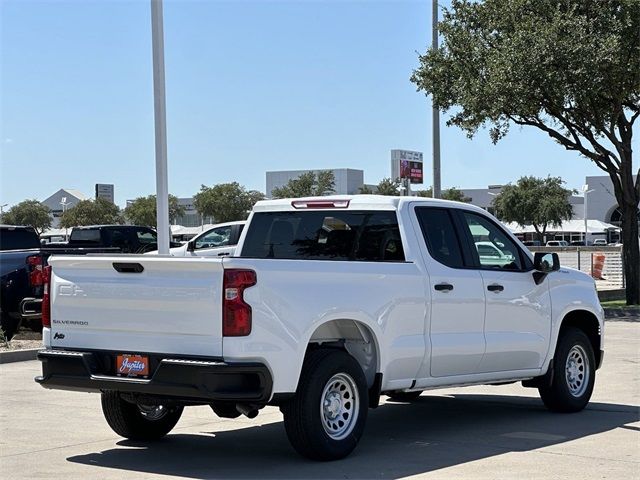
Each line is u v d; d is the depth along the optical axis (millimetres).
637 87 24312
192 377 7230
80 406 10891
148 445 8742
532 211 93375
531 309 9875
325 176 82875
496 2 25297
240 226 24500
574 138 26625
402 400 11305
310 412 7637
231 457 8164
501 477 7289
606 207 104250
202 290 7336
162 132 17172
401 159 32594
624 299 29203
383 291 8336
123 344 7770
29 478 7398
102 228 29594
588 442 8688
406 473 7453
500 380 9656
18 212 89375
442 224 9273
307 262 7746
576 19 23219
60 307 8180
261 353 7312
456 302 9039
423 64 26344
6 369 14125
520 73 23438
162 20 17172
